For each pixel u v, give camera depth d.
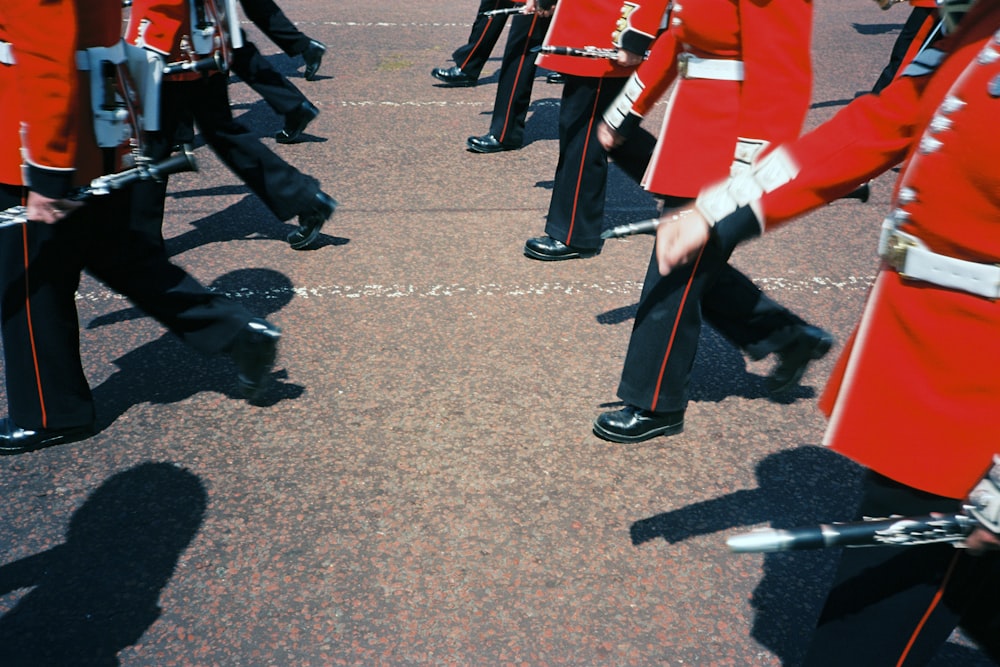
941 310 1.46
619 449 2.97
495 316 3.80
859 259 4.50
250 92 7.21
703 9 2.55
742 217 1.60
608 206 5.14
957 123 1.38
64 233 2.66
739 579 2.45
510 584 2.41
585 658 2.18
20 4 2.14
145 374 3.38
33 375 2.86
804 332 3.01
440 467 2.87
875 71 8.22
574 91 3.97
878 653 1.62
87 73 2.43
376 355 3.50
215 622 2.29
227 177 5.43
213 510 2.68
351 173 5.46
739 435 3.08
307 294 3.97
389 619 2.29
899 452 1.54
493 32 7.10
